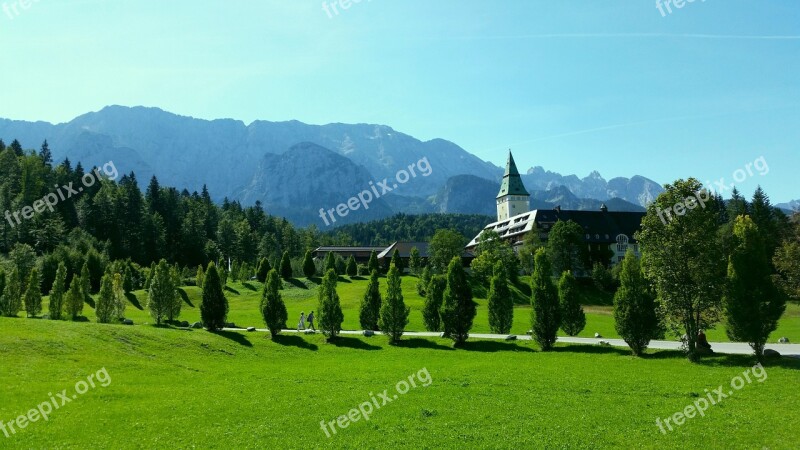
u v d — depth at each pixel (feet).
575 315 180.24
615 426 79.61
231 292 354.74
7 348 117.29
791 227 396.37
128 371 116.98
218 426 80.33
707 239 134.00
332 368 134.41
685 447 70.23
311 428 80.12
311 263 406.82
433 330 203.82
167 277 211.41
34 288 218.38
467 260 560.61
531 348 166.91
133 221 575.38
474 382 113.70
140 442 72.28
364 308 201.26
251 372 127.13
